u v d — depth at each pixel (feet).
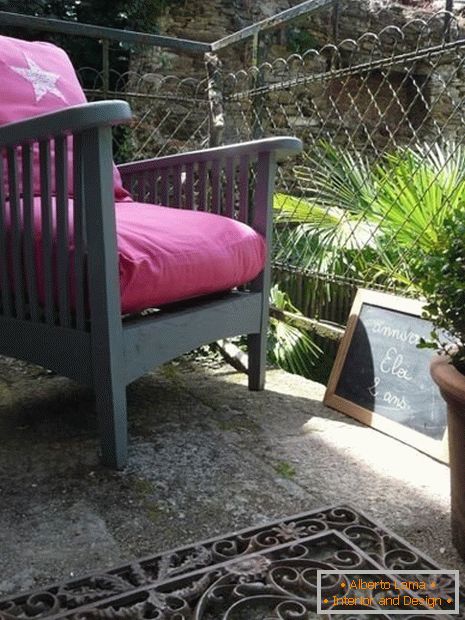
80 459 4.42
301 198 8.26
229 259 5.01
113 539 3.47
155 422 5.20
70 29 7.23
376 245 6.87
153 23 11.34
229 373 6.73
